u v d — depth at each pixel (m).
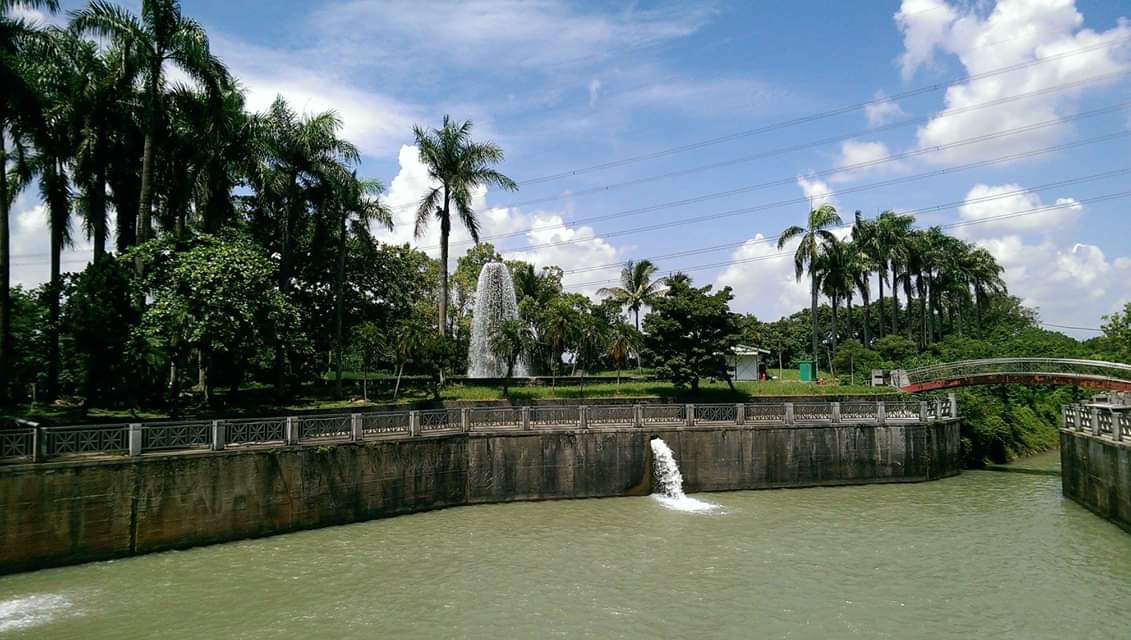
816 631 16.89
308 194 42.22
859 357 58.22
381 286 52.66
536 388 45.22
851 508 30.36
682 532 26.16
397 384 42.97
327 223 43.44
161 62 31.62
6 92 25.81
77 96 30.80
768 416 35.91
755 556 23.08
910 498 32.62
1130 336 59.72
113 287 27.83
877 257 66.31
